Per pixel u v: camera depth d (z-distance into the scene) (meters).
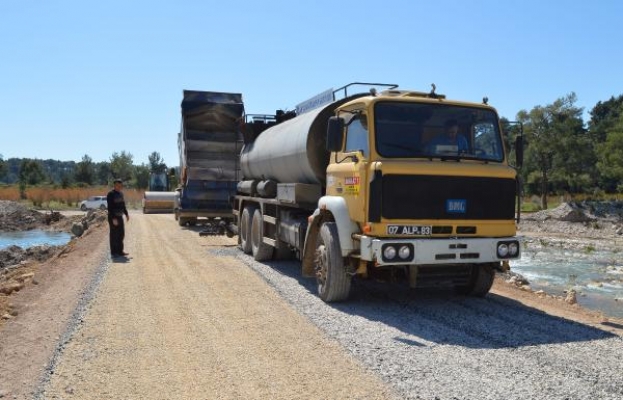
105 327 6.89
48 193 58.56
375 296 9.02
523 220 36.19
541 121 42.50
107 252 14.02
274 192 12.21
